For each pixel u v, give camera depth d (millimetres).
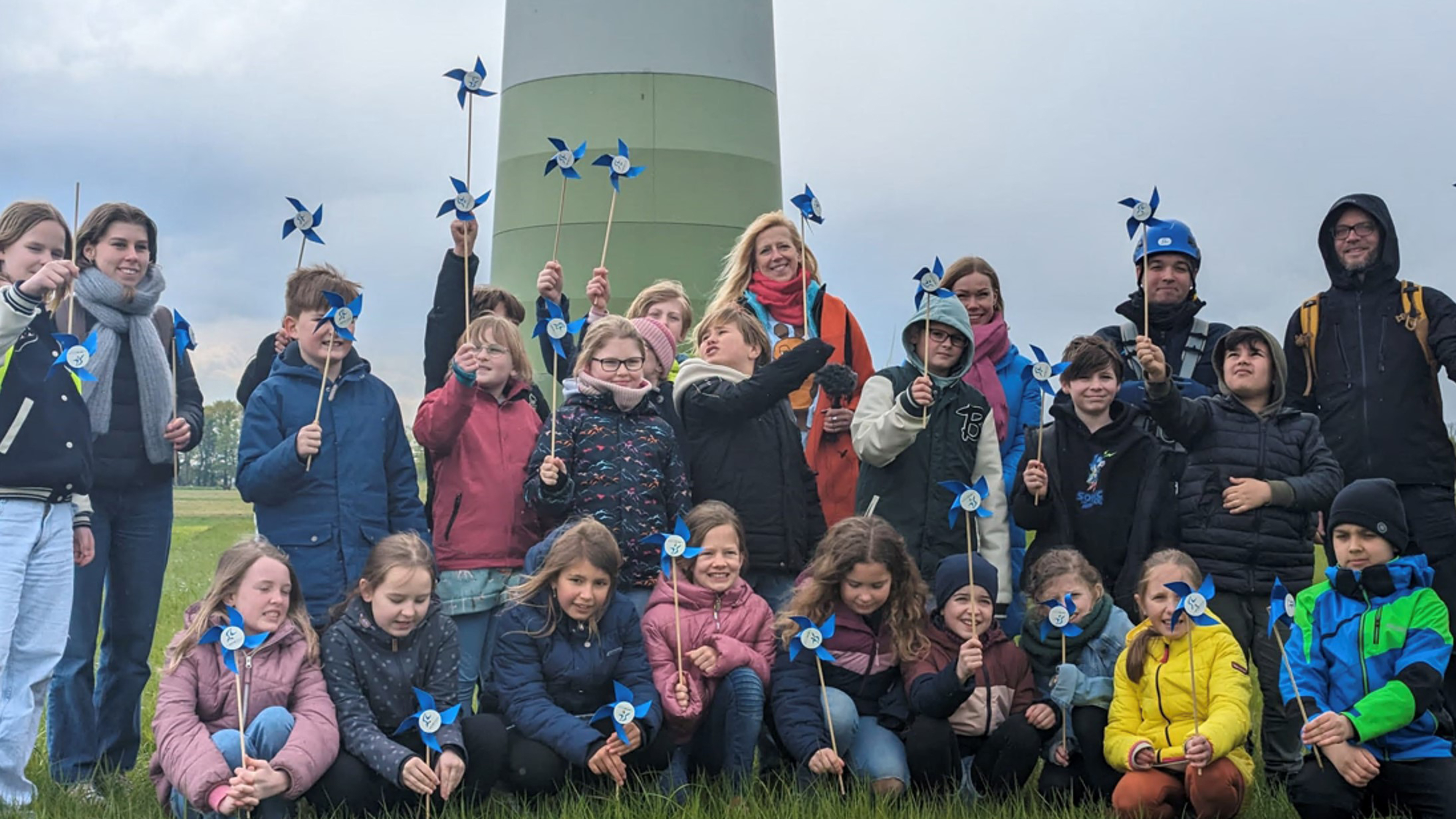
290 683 4891
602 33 9148
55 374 5188
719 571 5352
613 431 5617
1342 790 4812
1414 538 6191
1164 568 5004
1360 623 5000
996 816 4824
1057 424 5895
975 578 5285
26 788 5035
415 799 4898
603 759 4871
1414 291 6223
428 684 5066
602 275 6293
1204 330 6340
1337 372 6305
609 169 9109
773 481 5777
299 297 5578
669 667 5277
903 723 5324
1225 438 5691
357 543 5477
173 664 4832
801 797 4898
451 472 5711
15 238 5270
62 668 5500
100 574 5566
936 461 5730
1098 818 4871
